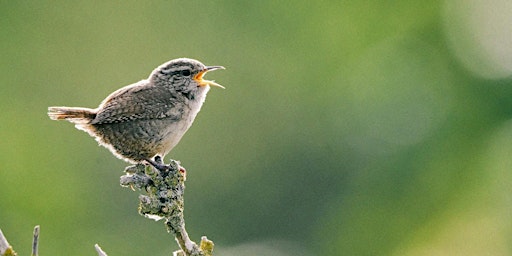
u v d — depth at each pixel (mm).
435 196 15516
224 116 18828
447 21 17094
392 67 17391
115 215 17250
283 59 19266
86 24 18438
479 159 15383
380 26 18188
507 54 16188
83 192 17219
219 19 19016
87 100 18250
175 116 10094
